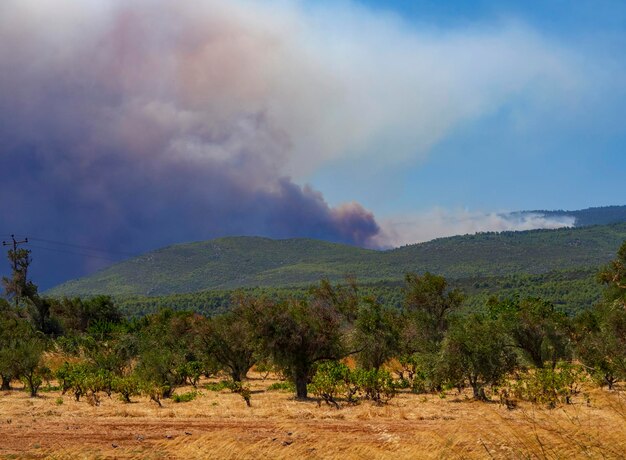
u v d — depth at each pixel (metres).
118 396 32.34
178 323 54.09
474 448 6.97
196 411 23.92
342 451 10.76
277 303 34.94
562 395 20.69
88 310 96.88
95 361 45.81
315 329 32.81
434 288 59.53
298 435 15.40
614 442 6.11
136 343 50.66
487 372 28.58
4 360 34.06
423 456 7.83
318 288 45.62
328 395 28.02
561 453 6.18
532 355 43.94
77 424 19.84
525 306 48.09
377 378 27.95
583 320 41.50
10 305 83.50
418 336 48.03
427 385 31.64
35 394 33.59
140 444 15.27
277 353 32.12
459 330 30.41
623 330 24.98
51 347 56.75
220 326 42.75
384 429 16.58
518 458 6.33
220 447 12.25
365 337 41.16
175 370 41.38
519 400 22.38
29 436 17.53
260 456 11.44
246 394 27.25
